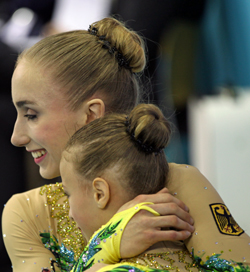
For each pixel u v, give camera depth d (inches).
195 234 149.6
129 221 140.6
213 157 383.9
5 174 325.1
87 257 144.1
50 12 360.2
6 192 326.0
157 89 373.7
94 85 162.4
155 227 140.3
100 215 148.0
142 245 138.7
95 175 145.3
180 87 392.5
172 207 145.1
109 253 140.6
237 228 154.1
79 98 161.3
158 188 151.9
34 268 175.8
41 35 349.7
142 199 143.9
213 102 412.5
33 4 351.3
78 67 161.3
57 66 160.2
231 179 373.4
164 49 376.2
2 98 317.1
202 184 163.5
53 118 160.7
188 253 151.3
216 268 142.6
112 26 172.1
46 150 165.8
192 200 157.6
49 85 159.5
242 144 382.3
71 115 161.6
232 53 429.4
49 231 180.5
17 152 329.7
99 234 143.7
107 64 165.6
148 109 147.9
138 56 171.3
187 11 382.0
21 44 318.0
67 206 181.2
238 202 361.7
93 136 147.6
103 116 154.8
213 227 150.9
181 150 385.1
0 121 317.7
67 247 178.5
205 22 399.2
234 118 396.8
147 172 146.3
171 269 140.6
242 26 431.5
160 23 369.1
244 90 435.2
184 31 385.4
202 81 410.9
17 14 346.6
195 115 397.1
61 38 165.6
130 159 144.4
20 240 180.1
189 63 391.9
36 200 184.4
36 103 160.4
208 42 405.7
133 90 174.9
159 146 148.0
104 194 143.9
